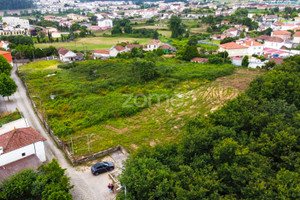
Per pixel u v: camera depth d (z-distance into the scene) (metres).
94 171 28.00
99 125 39.72
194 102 47.38
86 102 45.97
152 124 39.59
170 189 20.59
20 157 28.23
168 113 43.16
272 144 24.67
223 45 85.62
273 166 24.52
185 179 21.28
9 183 22.59
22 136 28.94
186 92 52.66
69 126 38.81
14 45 98.38
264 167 21.97
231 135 27.36
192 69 67.12
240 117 30.78
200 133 26.77
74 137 36.09
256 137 29.67
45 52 88.62
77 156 31.56
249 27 145.38
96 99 47.53
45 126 39.56
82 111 43.69
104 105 45.00
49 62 78.19
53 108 45.59
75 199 24.58
